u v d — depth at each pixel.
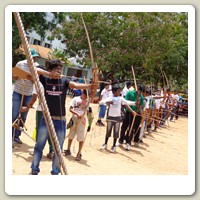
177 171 6.88
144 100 8.56
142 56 18.44
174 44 19.69
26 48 3.39
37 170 4.48
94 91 4.55
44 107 3.57
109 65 18.91
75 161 6.18
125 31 18.45
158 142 10.31
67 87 4.49
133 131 8.23
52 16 20.70
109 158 6.96
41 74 4.41
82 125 6.18
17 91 6.01
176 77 24.52
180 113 21.77
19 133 6.36
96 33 18.72
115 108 7.51
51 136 3.68
